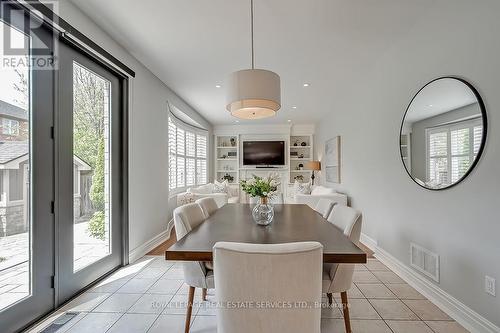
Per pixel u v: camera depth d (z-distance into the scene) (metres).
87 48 2.19
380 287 2.37
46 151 1.89
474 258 1.74
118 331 1.72
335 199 4.26
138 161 3.14
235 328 1.07
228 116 6.41
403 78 2.59
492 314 1.61
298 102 5.05
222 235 1.59
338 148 4.92
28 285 1.76
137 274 2.63
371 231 3.40
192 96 4.66
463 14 1.82
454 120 1.89
